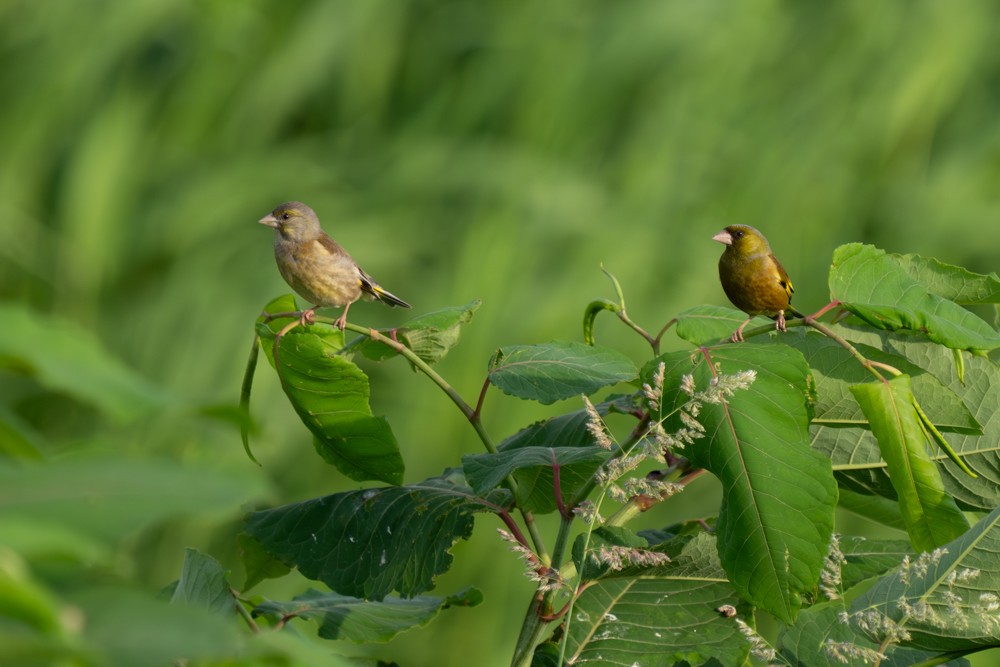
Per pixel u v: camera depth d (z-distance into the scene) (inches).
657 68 581.3
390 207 571.5
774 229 571.5
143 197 602.2
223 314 557.3
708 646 143.6
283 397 535.2
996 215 565.6
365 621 162.7
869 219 580.7
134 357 561.9
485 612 497.0
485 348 519.5
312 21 617.3
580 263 535.2
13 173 593.9
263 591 493.7
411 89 623.5
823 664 144.6
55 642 40.0
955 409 159.8
